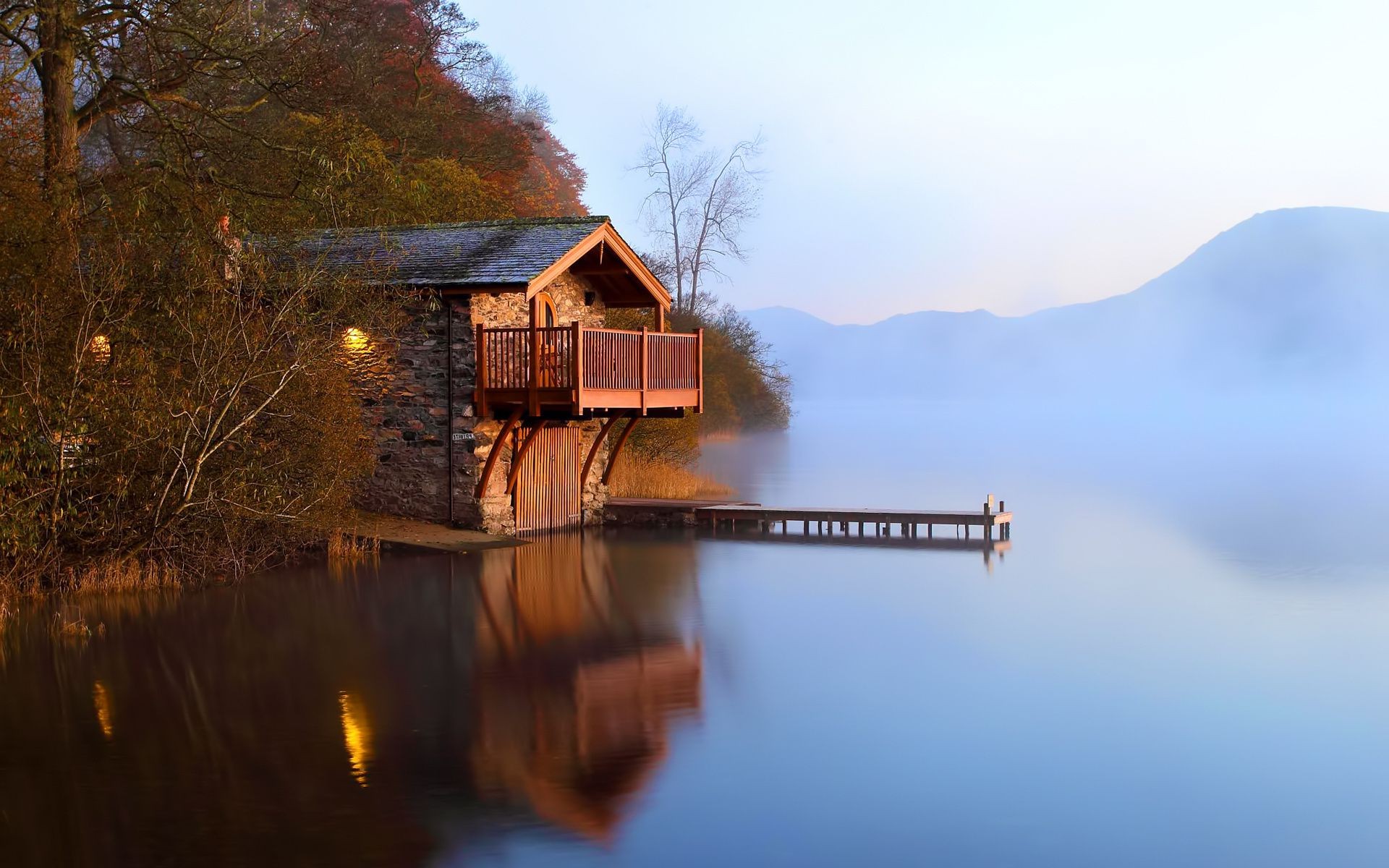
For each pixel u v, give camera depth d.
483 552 20.50
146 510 16.08
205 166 20.34
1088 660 13.24
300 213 21.42
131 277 16.31
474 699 11.25
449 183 34.00
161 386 16.05
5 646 13.17
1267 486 36.69
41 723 10.35
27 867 7.36
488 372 21.30
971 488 35.47
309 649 13.23
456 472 21.64
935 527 26.45
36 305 14.43
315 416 18.00
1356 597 17.44
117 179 19.52
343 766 9.30
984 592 17.77
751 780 9.14
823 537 24.23
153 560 16.78
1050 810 8.58
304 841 7.80
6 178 14.59
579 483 25.41
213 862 7.45
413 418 21.83
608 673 12.37
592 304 25.31
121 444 15.47
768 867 7.53
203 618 14.75
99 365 15.39
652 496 30.36
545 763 9.44
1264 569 20.39
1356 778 9.31
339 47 34.53
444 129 41.53
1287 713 11.14
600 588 17.56
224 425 16.67
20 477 14.14
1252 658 13.42
